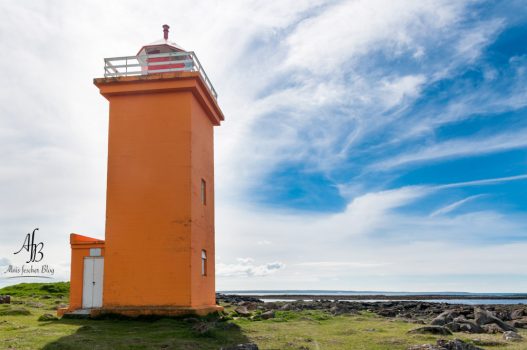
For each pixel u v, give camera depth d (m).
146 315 17.77
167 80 19.59
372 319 21.89
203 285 20.12
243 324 17.91
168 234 18.70
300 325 18.20
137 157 19.50
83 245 21.17
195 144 20.02
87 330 14.87
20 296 30.53
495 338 14.95
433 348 11.62
